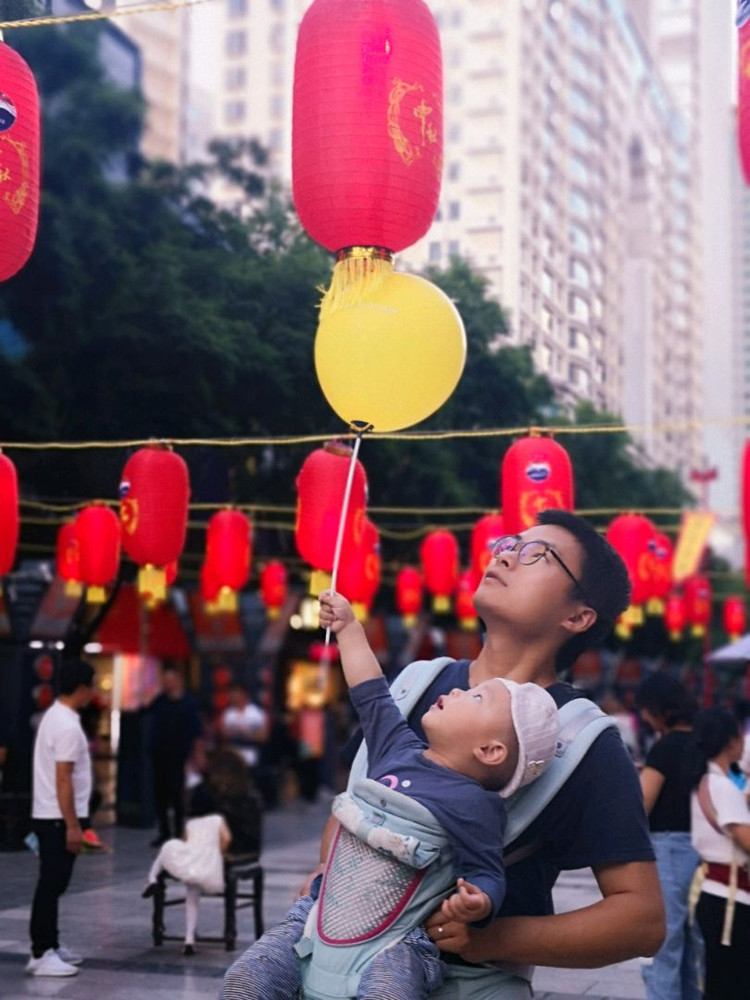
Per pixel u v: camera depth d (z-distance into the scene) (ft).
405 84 11.96
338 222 12.01
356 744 8.44
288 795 70.33
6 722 47.11
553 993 21.85
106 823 50.78
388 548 52.19
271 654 70.49
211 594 34.32
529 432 24.72
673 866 17.94
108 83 50.08
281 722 69.15
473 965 7.11
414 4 12.27
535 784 7.20
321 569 23.85
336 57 11.93
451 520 47.65
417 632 78.89
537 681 7.94
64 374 39.96
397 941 6.81
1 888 31.96
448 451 43.78
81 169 44.29
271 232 40.47
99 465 39.88
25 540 46.19
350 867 7.01
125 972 22.45
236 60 140.05
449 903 6.59
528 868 7.41
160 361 38.29
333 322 11.91
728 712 16.33
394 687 8.29
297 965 7.14
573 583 7.82
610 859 7.23
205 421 38.99
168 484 26.78
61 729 22.17
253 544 47.06
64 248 38.96
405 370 11.73
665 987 17.78
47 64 47.96
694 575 58.49
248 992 6.86
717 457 76.33
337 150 11.87
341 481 23.62
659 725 18.89
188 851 24.70
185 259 39.70
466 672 8.18
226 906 25.14
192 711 44.01
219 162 48.49
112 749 61.67
